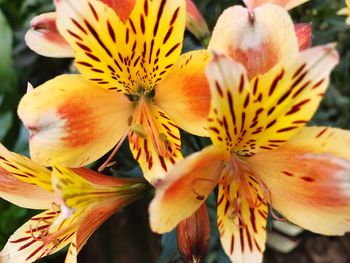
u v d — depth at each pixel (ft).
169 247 0.84
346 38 1.21
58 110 0.63
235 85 0.51
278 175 0.60
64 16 0.58
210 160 0.55
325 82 0.52
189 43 0.94
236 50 0.57
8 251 0.66
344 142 0.56
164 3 0.59
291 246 1.29
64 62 1.46
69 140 0.64
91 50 0.61
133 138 0.65
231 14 0.58
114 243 1.40
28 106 0.62
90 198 0.62
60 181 0.57
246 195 0.59
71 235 0.64
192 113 0.64
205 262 1.07
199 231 0.61
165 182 0.49
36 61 1.46
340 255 1.37
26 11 1.52
